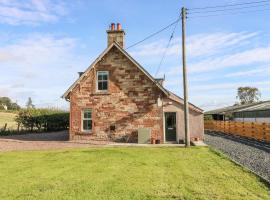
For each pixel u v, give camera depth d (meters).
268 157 19.31
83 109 30.00
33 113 42.75
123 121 29.42
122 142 29.22
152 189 11.31
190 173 14.19
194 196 10.36
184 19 25.27
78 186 11.78
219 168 15.43
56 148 24.39
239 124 39.47
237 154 20.89
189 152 21.48
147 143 28.64
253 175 13.67
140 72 29.47
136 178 13.17
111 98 29.64
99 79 30.06
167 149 23.28
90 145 26.83
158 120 29.11
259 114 51.03
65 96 29.92
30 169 15.23
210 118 76.44
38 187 11.68
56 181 12.62
